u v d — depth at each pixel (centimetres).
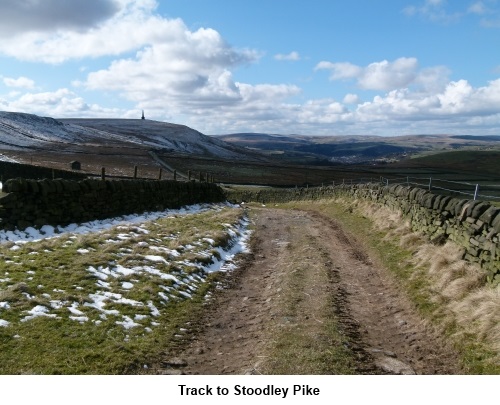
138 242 1466
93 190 1762
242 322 989
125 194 2022
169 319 945
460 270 1077
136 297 1007
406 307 1035
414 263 1293
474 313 855
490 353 748
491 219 1041
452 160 17300
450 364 771
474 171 13575
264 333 908
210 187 3478
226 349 848
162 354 793
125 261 1228
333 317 967
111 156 11769
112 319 873
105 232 1531
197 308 1045
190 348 838
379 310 1050
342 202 3130
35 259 1124
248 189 7156
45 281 990
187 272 1252
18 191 1396
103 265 1158
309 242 1820
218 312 1046
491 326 798
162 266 1245
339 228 2231
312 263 1441
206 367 770
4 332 746
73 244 1316
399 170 13412
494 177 10738
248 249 1770
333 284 1220
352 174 11644
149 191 2291
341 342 834
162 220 2020
